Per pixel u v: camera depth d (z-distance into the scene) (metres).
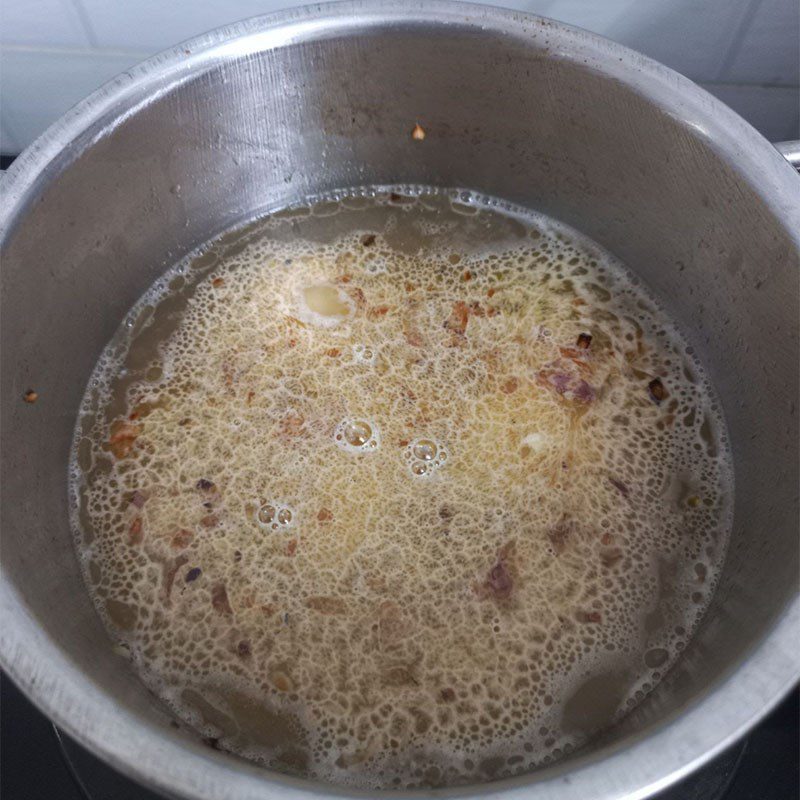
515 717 0.66
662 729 0.49
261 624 0.70
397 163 0.92
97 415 0.81
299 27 0.76
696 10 0.87
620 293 0.89
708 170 0.74
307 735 0.65
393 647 0.69
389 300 0.88
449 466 0.78
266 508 0.75
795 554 0.61
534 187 0.90
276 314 0.87
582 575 0.72
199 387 0.82
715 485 0.78
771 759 0.67
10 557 0.59
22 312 0.70
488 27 0.75
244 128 0.84
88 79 0.96
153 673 0.68
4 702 0.69
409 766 0.64
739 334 0.78
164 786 0.46
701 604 0.71
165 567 0.73
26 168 0.69
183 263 0.90
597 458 0.78
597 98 0.77
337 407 0.81
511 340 0.85
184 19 0.89
